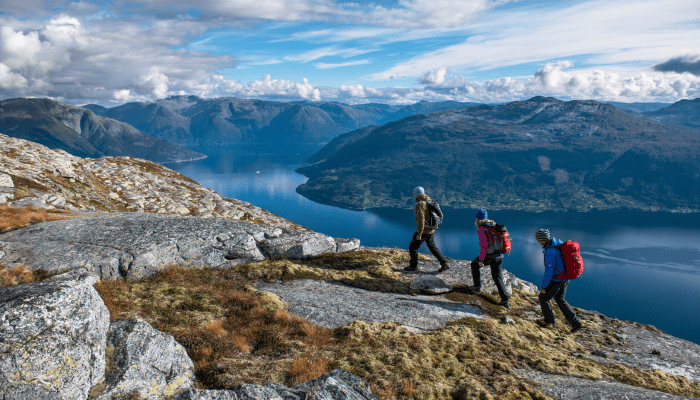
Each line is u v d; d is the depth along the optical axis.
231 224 17.50
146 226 15.76
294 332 9.44
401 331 9.59
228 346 8.34
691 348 10.78
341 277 14.48
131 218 17.33
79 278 10.83
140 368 6.43
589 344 10.56
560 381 7.73
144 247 13.44
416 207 14.51
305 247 16.69
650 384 8.06
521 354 9.11
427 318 10.92
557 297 11.25
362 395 6.53
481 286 13.95
